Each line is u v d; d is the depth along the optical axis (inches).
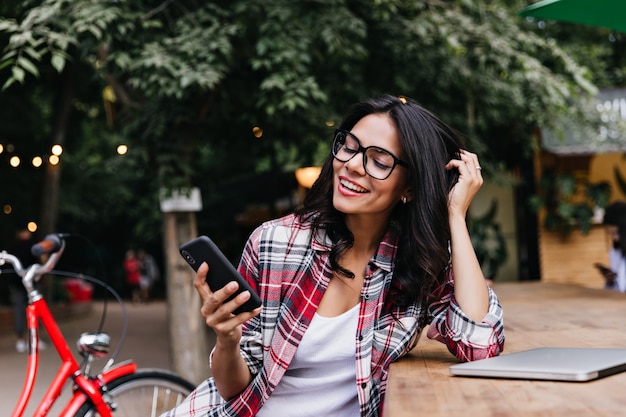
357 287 83.3
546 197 468.1
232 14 271.7
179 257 311.6
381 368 82.0
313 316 82.0
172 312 311.9
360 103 83.7
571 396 58.4
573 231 468.4
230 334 73.6
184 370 309.0
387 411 55.8
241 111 323.6
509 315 128.6
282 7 266.4
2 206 742.5
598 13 173.6
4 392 338.3
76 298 865.5
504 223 480.7
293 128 324.8
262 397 80.8
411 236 82.4
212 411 83.4
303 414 82.9
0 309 652.1
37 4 270.5
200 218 729.0
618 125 397.7
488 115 366.3
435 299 85.1
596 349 76.7
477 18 335.0
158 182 302.5
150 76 255.1
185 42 257.3
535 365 67.8
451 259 85.3
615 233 250.5
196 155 355.9
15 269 139.9
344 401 83.0
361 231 83.8
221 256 70.6
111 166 305.0
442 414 54.4
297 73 268.8
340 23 267.7
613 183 464.4
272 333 82.2
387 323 82.5
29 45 245.4
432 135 82.4
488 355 79.5
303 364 82.6
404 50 323.6
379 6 285.7
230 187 581.9
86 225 1187.3
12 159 375.2
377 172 80.4
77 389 141.4
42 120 711.1
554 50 333.1
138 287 1073.5
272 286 82.3
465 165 85.0
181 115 290.0
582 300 153.6
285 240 83.4
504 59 316.2
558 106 336.8
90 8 244.1
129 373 147.5
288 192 589.6
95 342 143.5
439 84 342.0
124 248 1217.4
